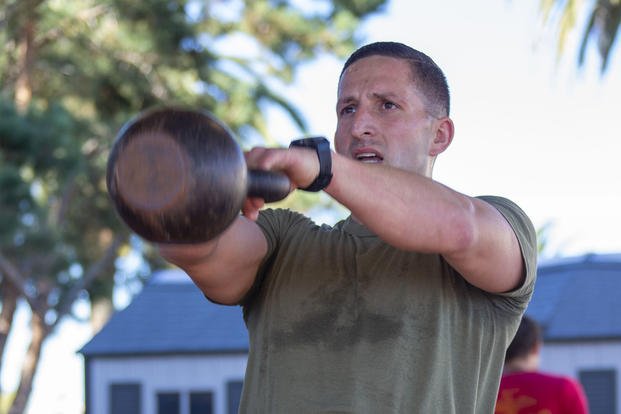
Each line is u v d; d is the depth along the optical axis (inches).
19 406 1242.0
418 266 113.3
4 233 930.1
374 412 108.9
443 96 126.9
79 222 1359.5
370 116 123.0
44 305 1235.2
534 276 114.3
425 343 111.0
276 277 117.6
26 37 1254.9
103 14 1211.9
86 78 1266.0
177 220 78.7
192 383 593.3
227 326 610.2
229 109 1314.0
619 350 556.7
